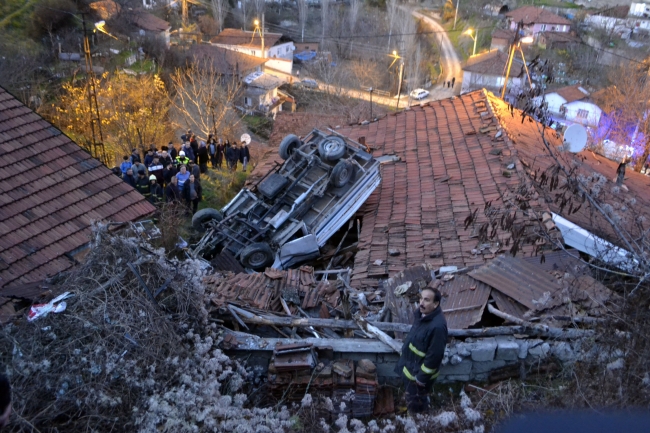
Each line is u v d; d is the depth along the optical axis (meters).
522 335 5.68
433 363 4.71
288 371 5.42
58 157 10.46
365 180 10.99
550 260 7.50
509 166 10.70
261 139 34.25
